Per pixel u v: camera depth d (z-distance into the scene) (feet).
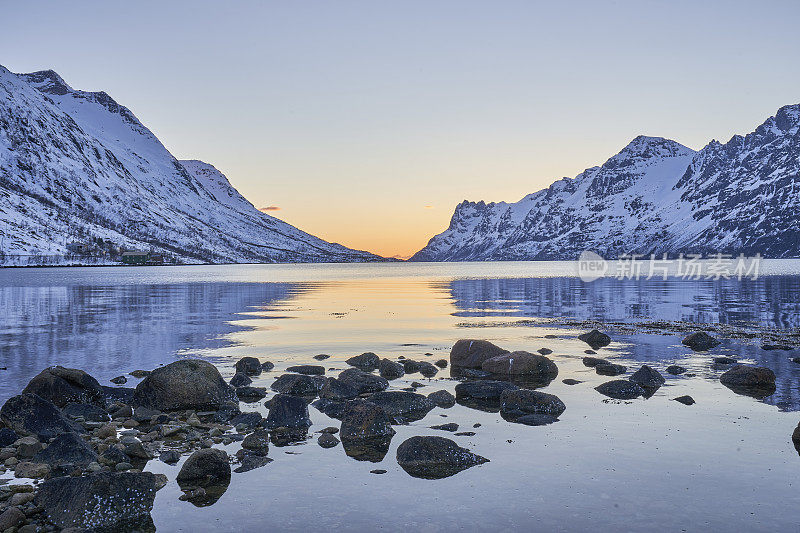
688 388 59.21
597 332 94.27
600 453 39.19
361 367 73.56
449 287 305.12
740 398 54.70
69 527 29.35
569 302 188.85
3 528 28.81
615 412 49.83
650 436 42.86
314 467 37.37
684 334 103.65
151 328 116.26
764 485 33.55
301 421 47.32
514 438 42.88
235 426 47.09
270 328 115.55
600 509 30.55
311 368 69.82
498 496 32.40
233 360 78.43
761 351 83.71
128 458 38.91
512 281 382.42
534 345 90.94
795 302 180.86
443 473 36.01
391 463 38.06
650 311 152.25
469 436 43.50
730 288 267.39
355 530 28.55
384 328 115.14
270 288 295.89
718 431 43.91
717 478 34.63
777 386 59.88
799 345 88.53
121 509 30.48
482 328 114.93
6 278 441.68
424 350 87.10
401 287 307.99
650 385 60.39
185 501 32.22
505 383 57.77
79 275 524.93
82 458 38.37
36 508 30.94
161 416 48.65
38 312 154.71
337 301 198.49
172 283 357.41
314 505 31.50
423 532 28.22
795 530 28.19
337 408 51.31
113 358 80.53
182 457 39.65
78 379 55.98
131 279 427.33
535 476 35.24
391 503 31.65
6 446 41.60
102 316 142.41
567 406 52.03
